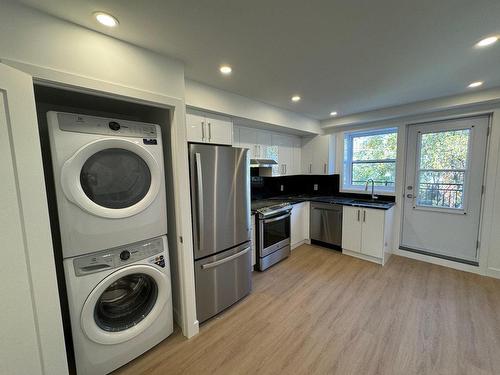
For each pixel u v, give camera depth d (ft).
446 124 9.92
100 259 4.58
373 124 11.81
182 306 6.10
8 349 3.05
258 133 11.00
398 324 6.37
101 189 4.59
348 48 5.27
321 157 13.25
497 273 8.85
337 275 9.36
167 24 4.22
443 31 4.61
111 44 4.50
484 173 9.15
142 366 5.18
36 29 3.67
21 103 3.13
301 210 12.45
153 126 5.20
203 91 7.32
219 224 6.81
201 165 6.21
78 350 4.47
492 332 5.97
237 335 6.12
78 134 4.18
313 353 5.45
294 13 4.00
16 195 3.08
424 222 10.85
